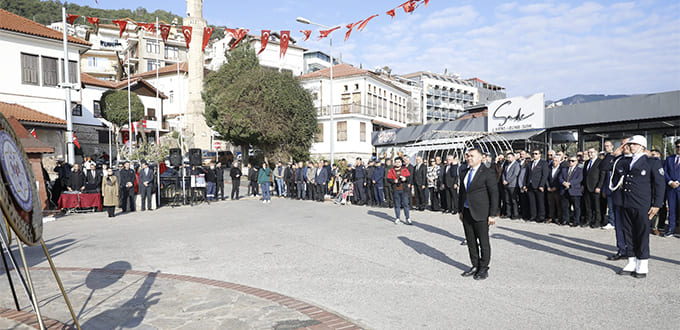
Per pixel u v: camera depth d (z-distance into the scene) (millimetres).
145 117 47000
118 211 15109
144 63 61156
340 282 5531
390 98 48719
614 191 6203
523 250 7332
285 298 4801
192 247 8094
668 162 8500
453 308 4496
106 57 64812
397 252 7352
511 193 11367
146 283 5441
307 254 7262
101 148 40375
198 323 4008
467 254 7148
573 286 5215
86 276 5828
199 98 48938
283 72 33000
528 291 5047
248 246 8086
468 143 19422
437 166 13867
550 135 19891
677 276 5570
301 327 3914
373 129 44688
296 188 19750
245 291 5074
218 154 38781
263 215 13219
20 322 3898
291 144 32562
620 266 6172
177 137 43500
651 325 3928
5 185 2701
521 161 11695
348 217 12367
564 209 10117
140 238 9227
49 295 4934
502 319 4156
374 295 4977
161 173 18000
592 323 4008
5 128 2848
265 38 13891
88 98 39781
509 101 20938
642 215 5512
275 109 30969
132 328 3883
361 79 41750
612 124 17609
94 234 9906
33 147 14234
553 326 3949
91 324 3982
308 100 33531
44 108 24531
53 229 10820
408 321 4141
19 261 7031
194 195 17312
